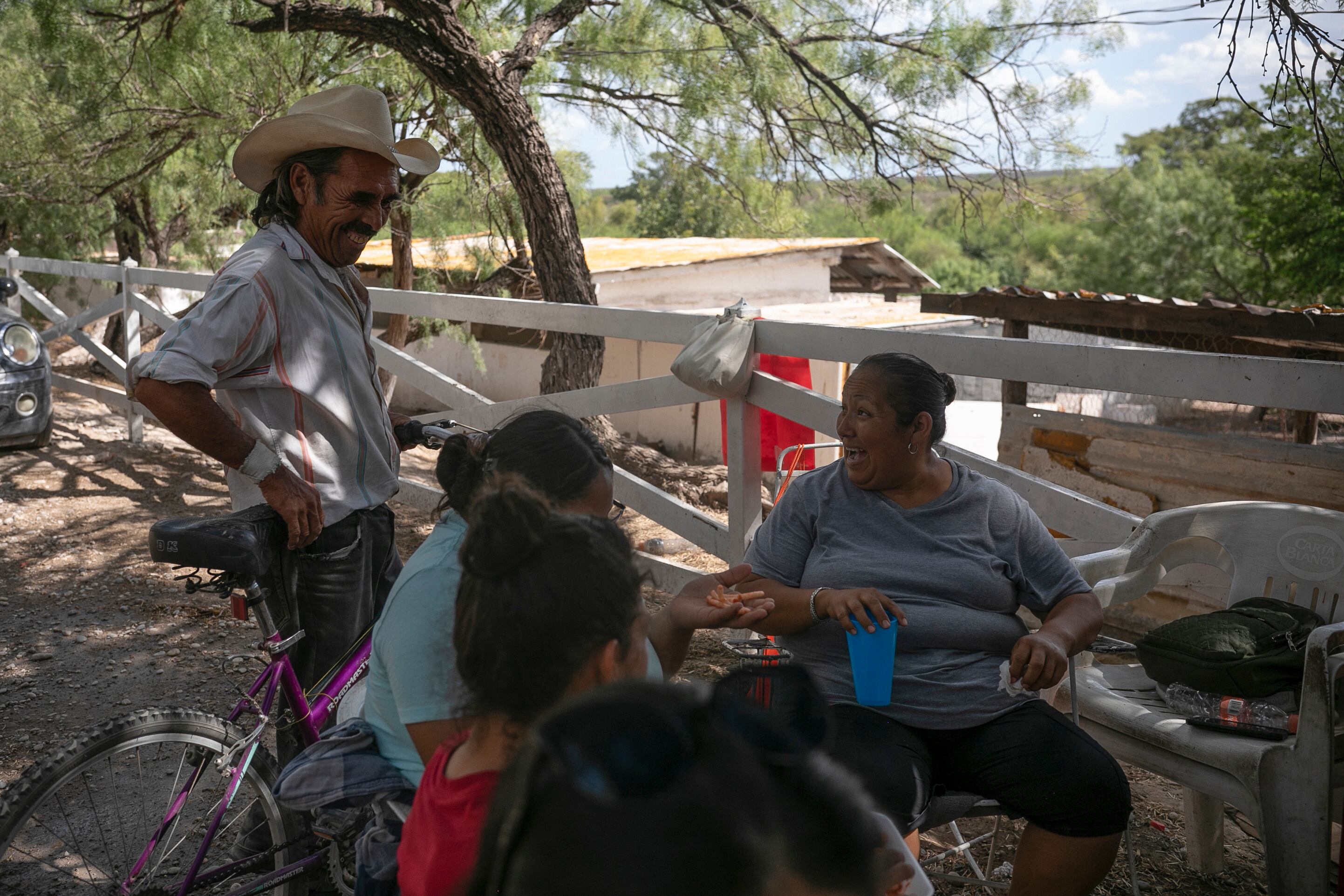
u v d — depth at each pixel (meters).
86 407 9.85
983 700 2.25
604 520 1.28
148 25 8.91
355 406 2.74
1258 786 2.18
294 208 2.69
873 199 10.05
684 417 14.00
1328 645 2.09
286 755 2.59
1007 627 2.36
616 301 13.53
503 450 1.81
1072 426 5.38
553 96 9.84
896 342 3.50
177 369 2.35
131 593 5.15
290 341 2.61
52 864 2.70
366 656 2.69
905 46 9.12
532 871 0.58
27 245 12.66
